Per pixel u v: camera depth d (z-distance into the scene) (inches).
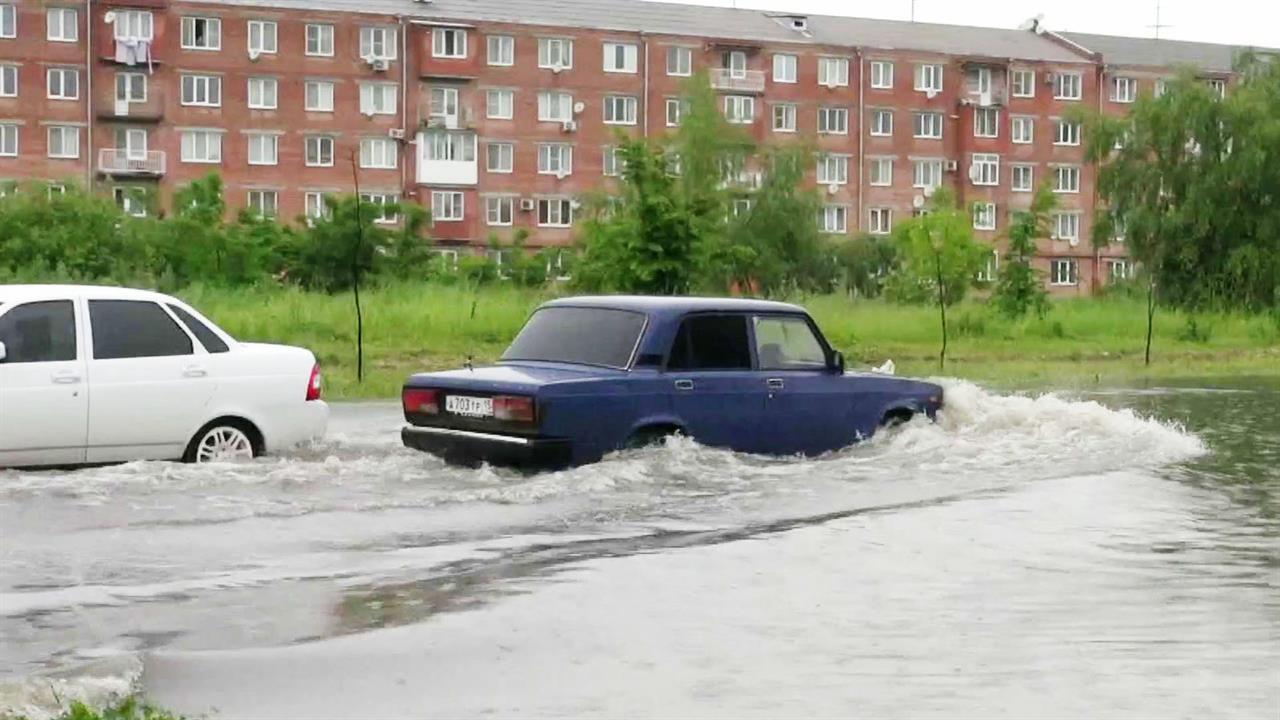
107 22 2620.6
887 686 250.2
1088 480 488.1
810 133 3132.4
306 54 2763.3
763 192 2623.0
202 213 1787.6
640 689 248.4
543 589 323.3
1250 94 2283.5
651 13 3117.6
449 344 1210.6
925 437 536.1
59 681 247.3
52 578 331.0
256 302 1365.7
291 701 242.1
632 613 301.6
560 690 248.1
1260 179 2175.2
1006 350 1413.6
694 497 443.5
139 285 1533.0
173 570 341.1
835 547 372.2
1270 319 1765.5
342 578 334.3
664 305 489.1
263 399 494.6
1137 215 2276.1
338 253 1830.7
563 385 456.4
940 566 349.4
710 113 2618.1
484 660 266.4
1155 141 2315.5
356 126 2800.2
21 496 422.0
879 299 1985.7
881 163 3196.4
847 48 3157.0
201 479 450.0
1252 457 553.9
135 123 2657.5
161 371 476.4
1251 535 392.2
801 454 509.0
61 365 461.4
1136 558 360.2
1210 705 239.9
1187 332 1637.6
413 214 1946.4
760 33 3125.0
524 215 2918.3
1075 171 3356.3
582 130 2952.8
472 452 465.7
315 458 502.3
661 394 474.9
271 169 2748.5
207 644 276.8
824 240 2647.6
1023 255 1755.7
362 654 270.1
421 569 344.2
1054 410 598.5
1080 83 3358.8
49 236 1605.6
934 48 3253.0
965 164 3257.9
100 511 406.3
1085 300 1994.3
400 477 462.9
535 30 2910.9
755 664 263.7
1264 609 307.0
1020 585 329.1
